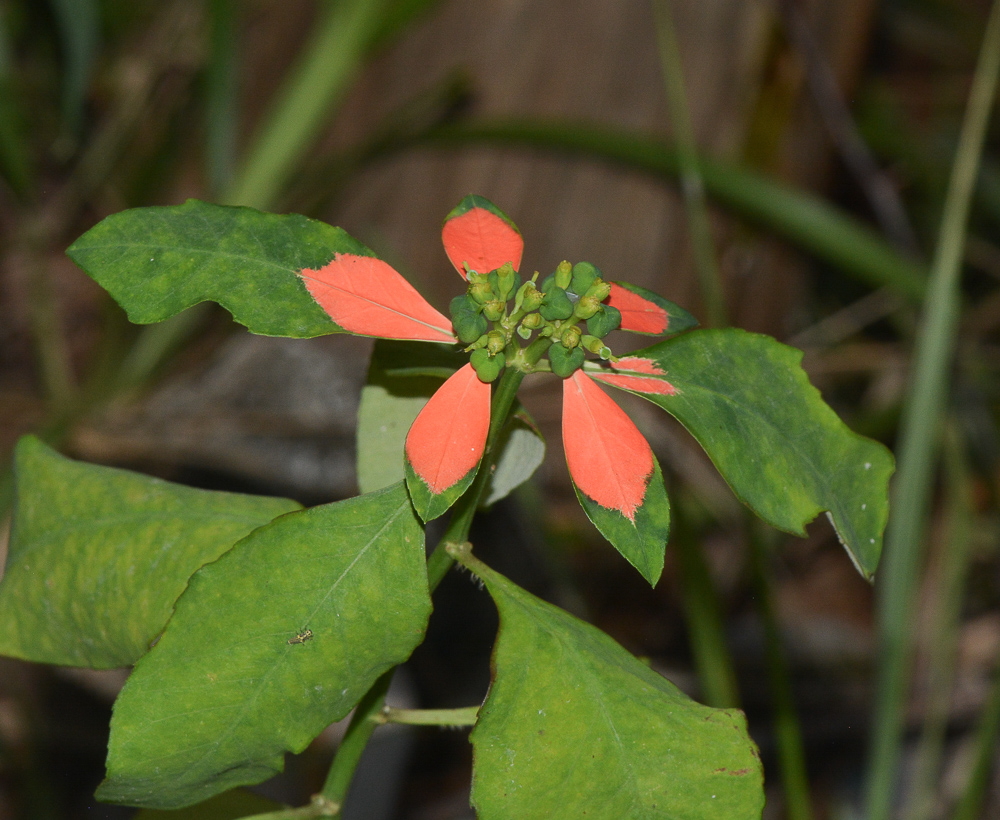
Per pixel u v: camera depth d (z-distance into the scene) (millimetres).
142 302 451
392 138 966
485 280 458
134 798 455
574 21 1078
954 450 944
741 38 1057
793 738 636
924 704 1022
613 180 1068
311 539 455
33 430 1021
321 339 1082
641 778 453
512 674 454
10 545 497
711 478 1088
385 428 488
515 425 481
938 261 700
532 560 1000
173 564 480
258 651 453
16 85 1066
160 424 985
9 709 850
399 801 913
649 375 461
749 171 893
